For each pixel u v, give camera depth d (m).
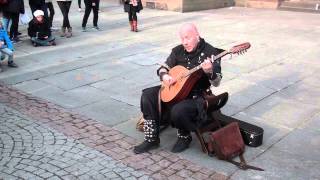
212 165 4.30
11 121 5.33
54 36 10.35
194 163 4.33
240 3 16.34
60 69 7.63
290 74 7.42
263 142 4.82
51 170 4.18
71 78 7.13
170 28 11.48
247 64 7.98
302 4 15.16
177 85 4.41
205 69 4.14
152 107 4.51
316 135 5.05
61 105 5.92
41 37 9.27
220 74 4.33
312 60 8.32
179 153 4.54
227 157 4.34
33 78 7.12
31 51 8.89
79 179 4.03
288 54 8.75
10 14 9.41
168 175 4.10
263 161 4.41
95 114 5.61
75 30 11.12
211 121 4.70
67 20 10.20
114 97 6.26
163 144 4.75
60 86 6.74
